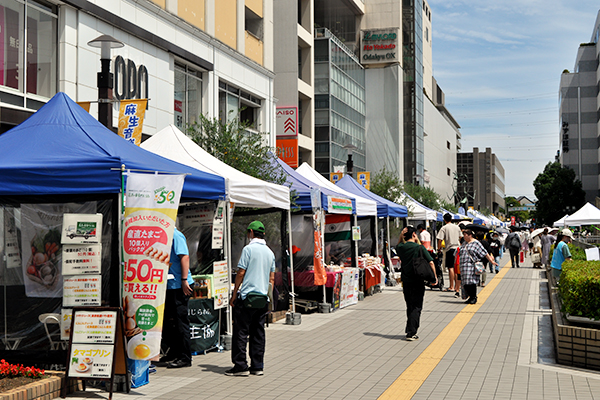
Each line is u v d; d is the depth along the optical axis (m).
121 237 6.81
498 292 18.08
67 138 7.24
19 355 6.93
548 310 13.86
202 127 15.23
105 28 14.87
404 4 58.84
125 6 15.55
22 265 7.04
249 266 7.61
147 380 7.11
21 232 7.06
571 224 27.12
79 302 6.60
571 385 7.02
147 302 6.73
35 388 6.00
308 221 14.63
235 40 22.27
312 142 42.28
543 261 26.69
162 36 17.27
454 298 16.69
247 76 23.05
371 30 56.34
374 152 55.97
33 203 7.03
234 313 7.64
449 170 101.38
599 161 86.19
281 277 12.68
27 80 12.98
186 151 10.57
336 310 13.98
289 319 11.80
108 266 6.84
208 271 9.82
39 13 13.28
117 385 6.69
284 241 12.60
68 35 13.74
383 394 6.61
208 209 9.78
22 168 6.70
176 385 7.04
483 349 9.24
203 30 19.92
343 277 14.41
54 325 6.89
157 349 6.72
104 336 6.44
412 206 25.38
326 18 55.75
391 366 8.07
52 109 7.70
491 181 160.00
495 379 7.32
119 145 7.51
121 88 15.34
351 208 15.23
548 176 87.81
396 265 22.33
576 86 92.19
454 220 35.00
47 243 7.02
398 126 55.78
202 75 20.19
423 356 8.73
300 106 42.56
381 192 30.12
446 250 18.69
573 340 8.08
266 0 25.12
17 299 7.02
